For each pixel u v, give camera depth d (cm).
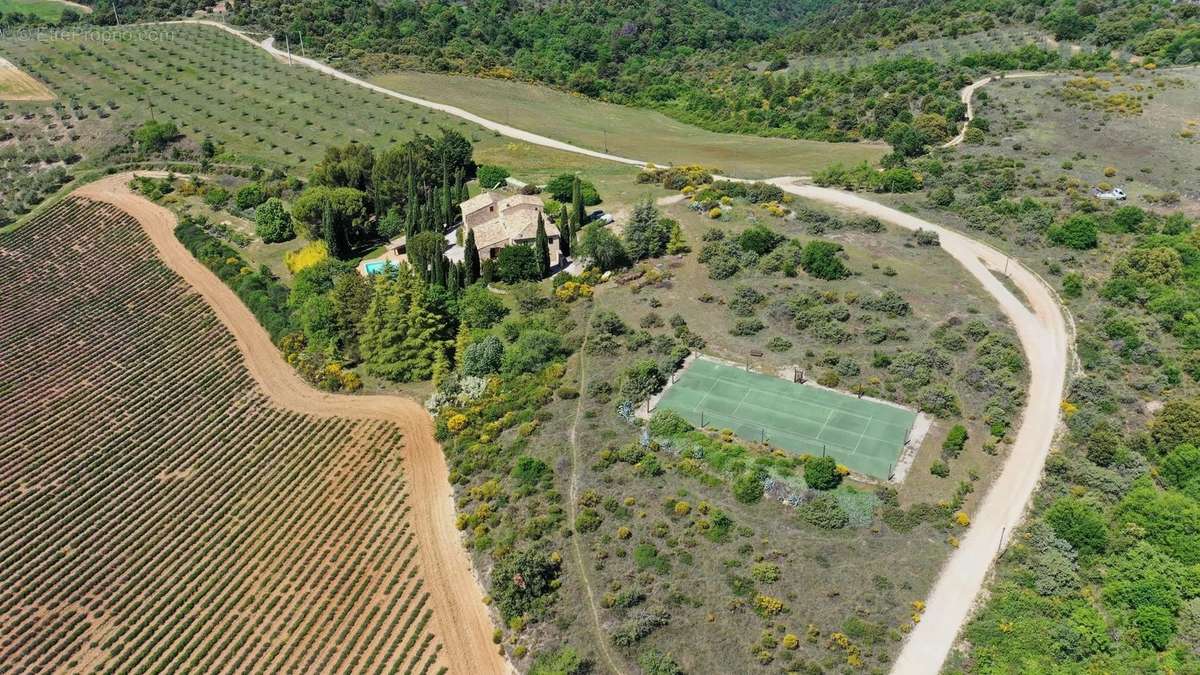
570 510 7431
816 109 17888
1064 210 11825
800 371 8956
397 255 12625
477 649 6525
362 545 7669
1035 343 9162
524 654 6347
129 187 14412
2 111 16600
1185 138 13400
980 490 7256
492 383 9362
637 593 6500
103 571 7650
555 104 19700
